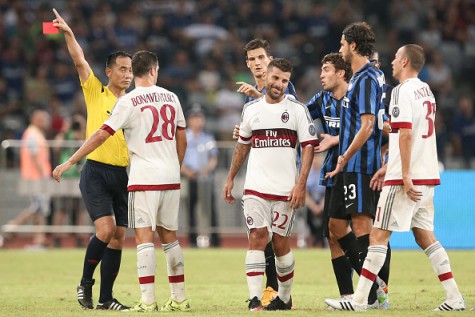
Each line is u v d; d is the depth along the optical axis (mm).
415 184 28250
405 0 98875
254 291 28359
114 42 89812
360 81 29344
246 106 29000
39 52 87375
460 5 97750
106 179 31828
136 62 29812
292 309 29453
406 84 28156
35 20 92188
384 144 32344
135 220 29375
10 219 63844
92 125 32312
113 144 31844
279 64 28266
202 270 46594
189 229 64375
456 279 39844
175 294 29953
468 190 59906
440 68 90375
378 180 29672
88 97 32500
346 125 29750
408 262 48969
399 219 27984
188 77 86688
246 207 28656
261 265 28438
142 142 29375
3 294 36781
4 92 84062
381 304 29875
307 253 56719
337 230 30547
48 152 63094
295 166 28812
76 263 51188
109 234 31328
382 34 97625
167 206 29625
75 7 92312
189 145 64062
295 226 63969
